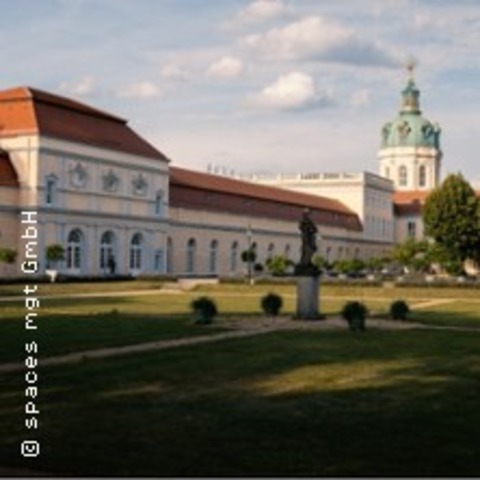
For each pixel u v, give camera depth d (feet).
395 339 109.19
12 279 233.55
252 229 398.62
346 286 253.65
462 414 59.77
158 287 259.19
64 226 280.72
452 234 376.07
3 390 66.28
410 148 572.51
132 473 44.29
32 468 45.03
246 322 130.82
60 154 277.23
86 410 59.47
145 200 321.93
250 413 59.41
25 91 280.92
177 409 60.29
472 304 197.88
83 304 175.01
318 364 83.76
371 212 512.22
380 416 58.95
